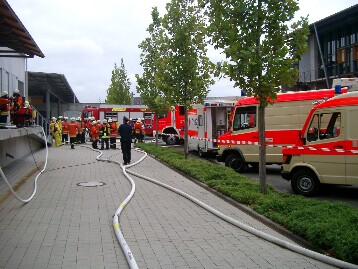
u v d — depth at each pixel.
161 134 31.58
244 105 15.62
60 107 63.56
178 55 17.16
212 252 5.92
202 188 11.35
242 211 8.55
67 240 6.47
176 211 8.59
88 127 36.59
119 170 15.49
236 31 9.24
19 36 13.07
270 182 13.54
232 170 13.65
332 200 10.38
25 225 7.37
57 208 8.81
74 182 12.52
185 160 16.44
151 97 25.08
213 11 9.43
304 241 6.27
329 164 10.42
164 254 5.82
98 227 7.27
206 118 20.70
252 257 5.71
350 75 30.09
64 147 28.94
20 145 19.92
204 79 17.31
